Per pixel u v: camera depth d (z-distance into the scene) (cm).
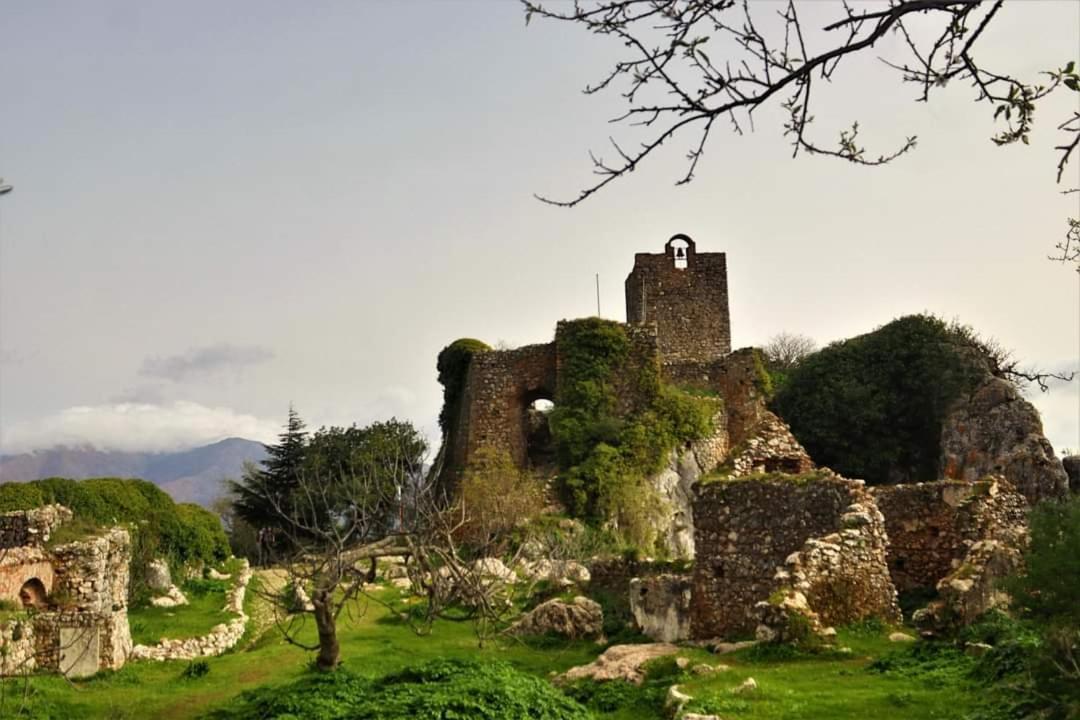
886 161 804
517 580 3316
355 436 6094
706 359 5894
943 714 1405
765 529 2175
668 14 751
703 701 1537
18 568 2470
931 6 719
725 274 6588
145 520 4072
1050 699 1317
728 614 2170
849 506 2073
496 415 5294
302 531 5697
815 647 1833
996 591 1825
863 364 4784
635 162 782
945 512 2345
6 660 2133
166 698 2162
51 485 3769
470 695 1653
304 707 1775
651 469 4809
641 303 6556
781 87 761
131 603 3503
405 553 2236
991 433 4266
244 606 3803
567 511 4559
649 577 2461
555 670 2166
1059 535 1542
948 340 4647
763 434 2453
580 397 5003
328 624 2120
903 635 1878
